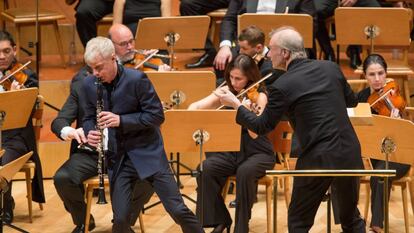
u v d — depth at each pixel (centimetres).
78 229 1100
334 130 915
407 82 1416
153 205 1205
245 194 1080
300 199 947
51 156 1344
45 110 1464
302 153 932
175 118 1031
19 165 973
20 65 1192
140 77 952
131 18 1497
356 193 958
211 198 1098
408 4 1617
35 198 1179
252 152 1105
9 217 1169
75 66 1574
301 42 944
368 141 1056
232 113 1037
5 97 1052
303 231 955
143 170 964
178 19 1310
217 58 1399
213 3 1552
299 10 1448
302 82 922
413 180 1114
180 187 1305
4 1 1627
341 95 937
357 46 1561
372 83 1177
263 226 1163
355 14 1334
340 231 1143
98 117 951
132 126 949
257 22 1330
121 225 961
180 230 1153
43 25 1605
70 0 1552
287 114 943
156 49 1317
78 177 1075
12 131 1157
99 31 1648
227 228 1113
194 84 1166
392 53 1605
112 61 941
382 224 1098
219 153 1109
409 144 1022
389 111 1176
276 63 955
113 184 975
